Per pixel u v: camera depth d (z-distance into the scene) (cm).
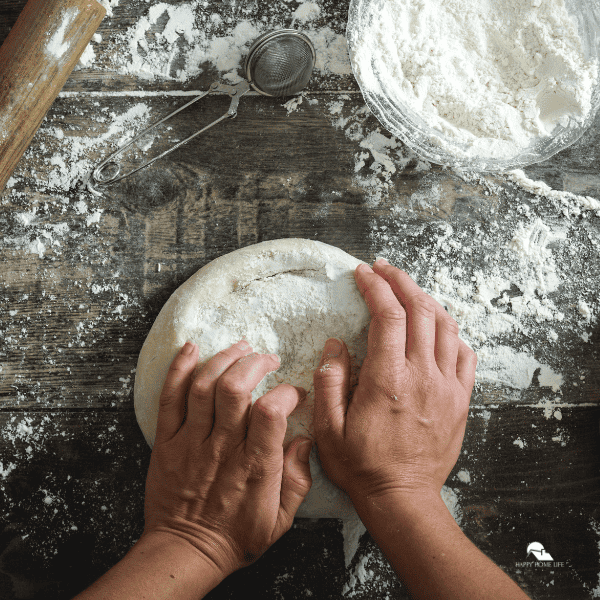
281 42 83
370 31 87
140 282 91
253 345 78
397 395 67
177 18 93
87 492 89
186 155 93
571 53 86
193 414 67
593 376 92
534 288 93
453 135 88
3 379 90
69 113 92
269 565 88
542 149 89
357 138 93
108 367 90
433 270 93
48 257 91
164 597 58
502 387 92
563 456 91
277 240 84
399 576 62
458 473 91
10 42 79
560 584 89
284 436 73
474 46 89
